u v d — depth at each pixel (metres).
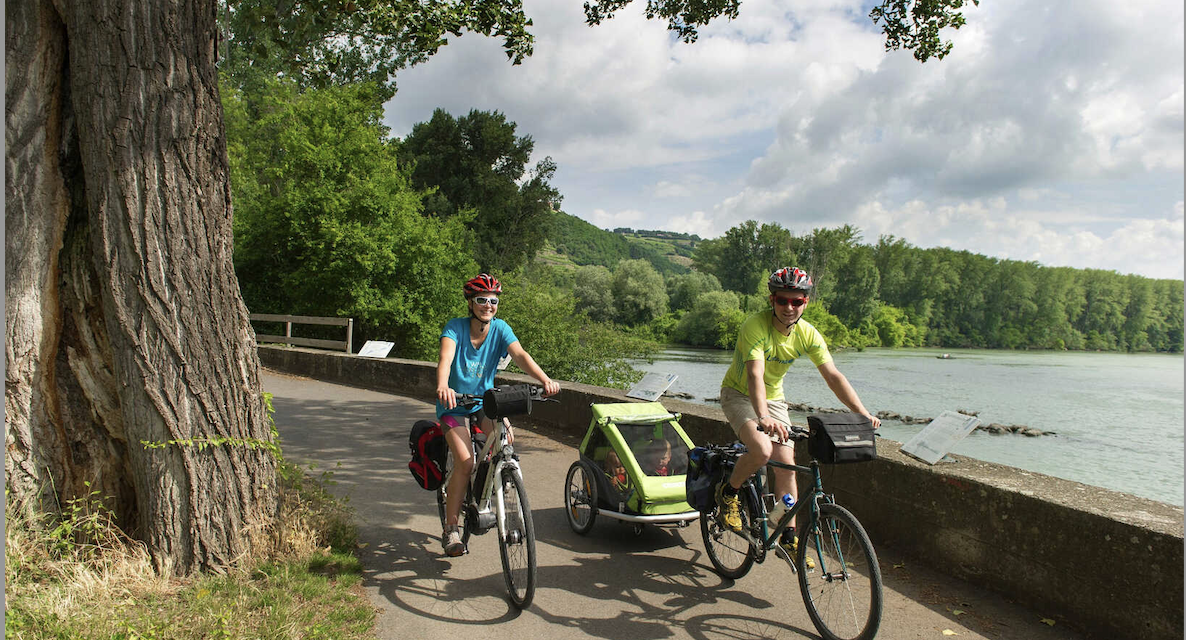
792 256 105.94
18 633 2.97
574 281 79.12
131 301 3.75
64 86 3.90
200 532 3.88
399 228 20.89
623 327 24.05
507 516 3.96
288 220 20.34
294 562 4.12
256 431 4.20
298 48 6.70
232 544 3.99
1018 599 3.93
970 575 4.21
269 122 22.92
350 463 7.04
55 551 3.68
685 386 35.72
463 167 51.94
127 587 3.56
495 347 4.30
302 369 14.67
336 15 6.57
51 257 3.86
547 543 4.98
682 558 4.72
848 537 3.43
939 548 4.41
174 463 3.83
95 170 3.71
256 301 21.05
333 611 3.64
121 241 3.73
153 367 3.78
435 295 21.27
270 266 21.19
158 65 3.81
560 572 4.43
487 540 5.00
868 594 3.30
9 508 3.69
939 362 66.69
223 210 4.10
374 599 3.93
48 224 3.85
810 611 3.65
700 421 6.57
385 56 32.22
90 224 3.76
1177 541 3.19
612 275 83.38
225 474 3.99
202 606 3.47
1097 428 26.70
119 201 3.72
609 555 4.76
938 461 4.57
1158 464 20.14
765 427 3.58
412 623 3.66
